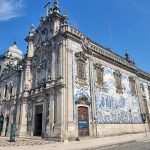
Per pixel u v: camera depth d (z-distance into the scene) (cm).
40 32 3503
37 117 2991
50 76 2811
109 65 3497
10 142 2283
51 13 3284
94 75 3058
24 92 3325
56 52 2869
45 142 2223
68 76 2605
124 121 3359
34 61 3472
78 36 2942
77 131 2467
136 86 4109
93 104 2833
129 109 3612
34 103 3100
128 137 2697
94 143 2019
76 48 2889
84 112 2673
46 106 2750
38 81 3206
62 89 2509
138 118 3784
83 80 2820
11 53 4859
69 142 2197
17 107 3509
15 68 4006
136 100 3941
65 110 2433
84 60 2956
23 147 1802
